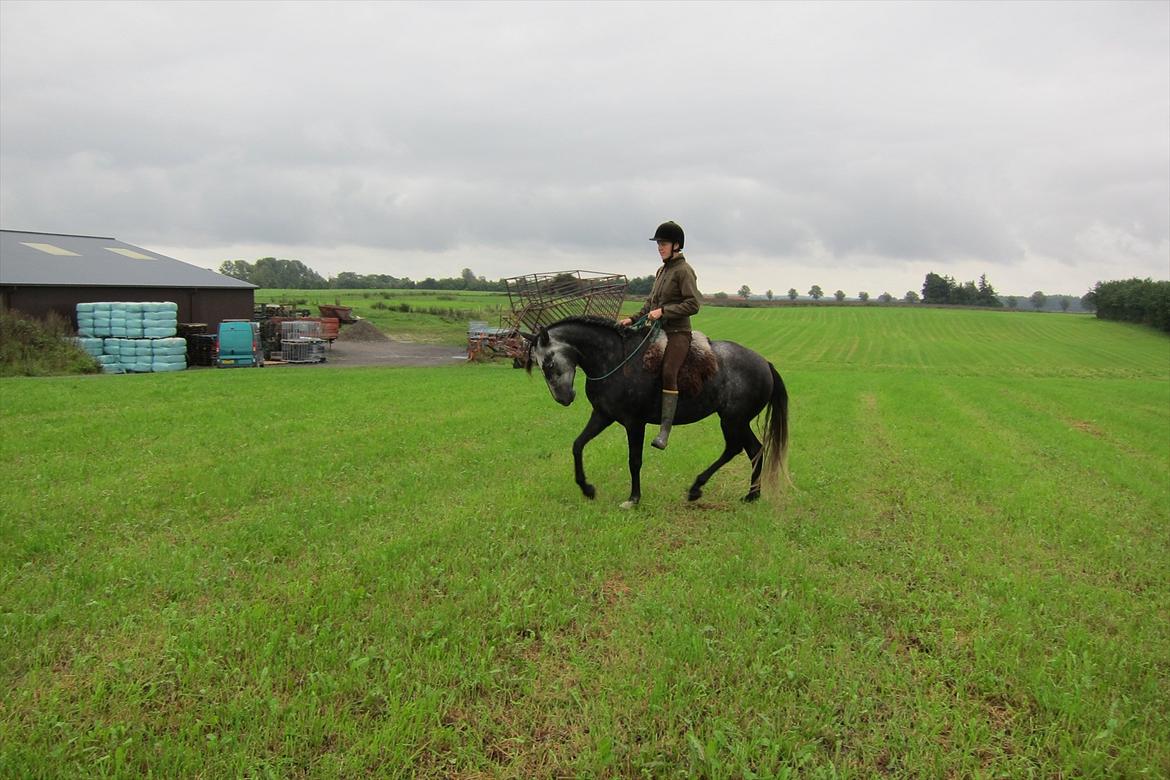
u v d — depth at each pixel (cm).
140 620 474
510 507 757
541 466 1008
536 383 2384
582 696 403
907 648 474
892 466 1096
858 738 369
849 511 808
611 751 347
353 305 7438
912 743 362
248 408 1532
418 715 366
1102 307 9262
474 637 455
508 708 390
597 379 785
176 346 2997
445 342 5203
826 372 3628
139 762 331
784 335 6881
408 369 3091
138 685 388
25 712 369
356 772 329
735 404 805
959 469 1070
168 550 605
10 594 506
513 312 2459
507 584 544
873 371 3969
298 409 1554
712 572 588
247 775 329
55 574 549
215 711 372
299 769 336
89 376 2495
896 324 8112
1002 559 655
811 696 404
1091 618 524
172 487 819
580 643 466
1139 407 2219
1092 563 648
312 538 653
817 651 457
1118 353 5816
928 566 627
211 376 2484
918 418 1741
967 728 377
